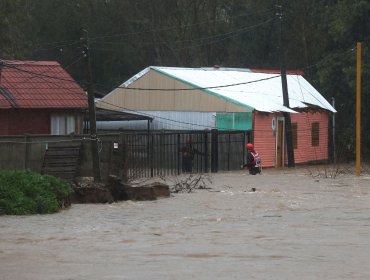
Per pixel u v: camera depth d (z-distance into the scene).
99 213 22.14
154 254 14.52
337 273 12.49
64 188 23.73
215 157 40.25
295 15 60.78
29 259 13.91
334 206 23.83
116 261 13.67
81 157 31.08
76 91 37.75
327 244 15.84
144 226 19.14
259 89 48.88
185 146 39.50
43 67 39.19
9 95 35.75
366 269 12.88
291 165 45.34
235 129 43.66
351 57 50.12
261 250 15.02
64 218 20.95
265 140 44.44
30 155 30.42
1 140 30.22
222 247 15.43
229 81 48.31
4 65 36.84
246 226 19.02
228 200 25.61
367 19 50.75
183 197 26.62
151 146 37.41
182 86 45.91
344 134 53.69
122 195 25.80
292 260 13.80
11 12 48.94
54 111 36.47
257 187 30.78
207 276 12.18
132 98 48.22
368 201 25.45
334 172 40.97
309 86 54.91
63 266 13.12
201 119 45.09
